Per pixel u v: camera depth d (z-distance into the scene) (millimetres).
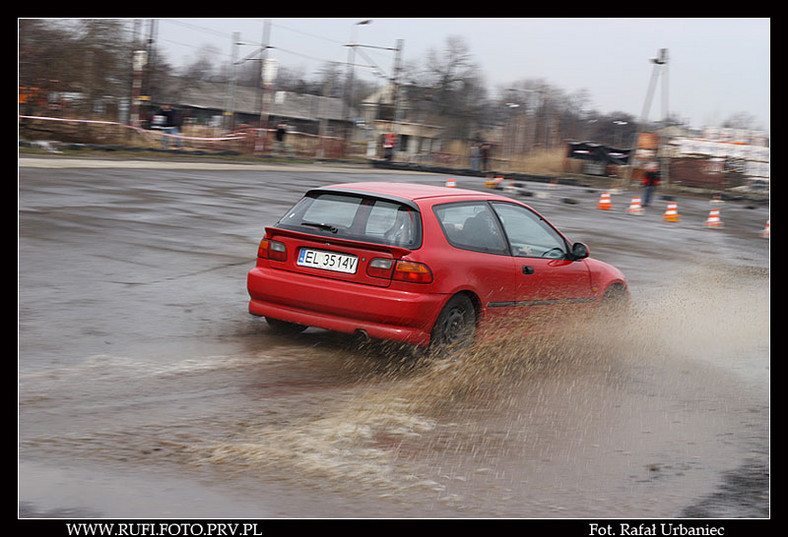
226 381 5500
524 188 36781
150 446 4246
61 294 7820
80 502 3570
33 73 31578
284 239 6496
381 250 6102
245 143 41594
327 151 49844
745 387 6238
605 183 53156
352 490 3885
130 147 31547
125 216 13953
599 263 7938
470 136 79062
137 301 7805
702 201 41406
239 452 4250
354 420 4879
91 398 4926
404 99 78812
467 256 6406
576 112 103000
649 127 53969
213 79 77750
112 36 33562
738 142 49156
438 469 4215
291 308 6414
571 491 4055
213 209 16344
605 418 5277
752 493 4145
